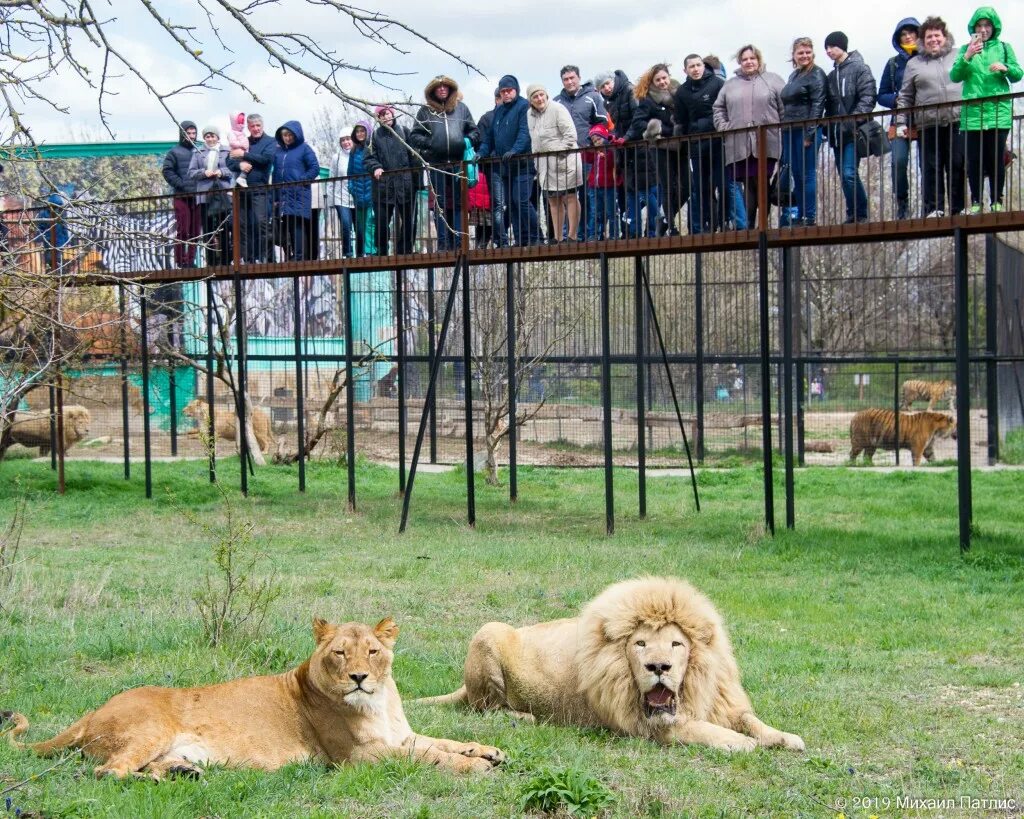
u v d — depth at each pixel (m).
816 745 6.95
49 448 26.55
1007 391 28.11
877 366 33.91
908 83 14.29
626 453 27.16
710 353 27.11
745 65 14.95
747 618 11.00
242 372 20.34
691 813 5.61
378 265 17.41
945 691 8.36
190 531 16.80
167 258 19.80
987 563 13.19
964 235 13.36
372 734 6.18
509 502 19.86
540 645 7.55
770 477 15.43
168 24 6.25
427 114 16.50
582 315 26.03
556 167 15.65
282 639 9.43
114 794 5.42
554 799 5.62
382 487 22.19
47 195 8.70
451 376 29.58
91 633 9.53
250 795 5.65
